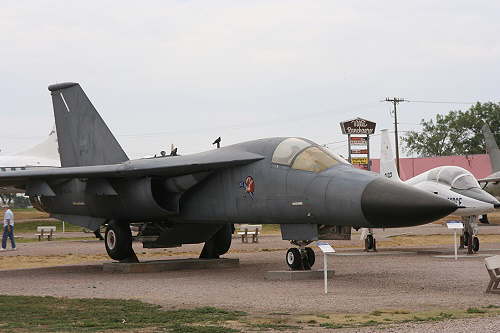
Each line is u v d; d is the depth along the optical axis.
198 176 21.41
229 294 15.30
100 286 17.56
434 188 28.28
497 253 26.50
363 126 56.28
